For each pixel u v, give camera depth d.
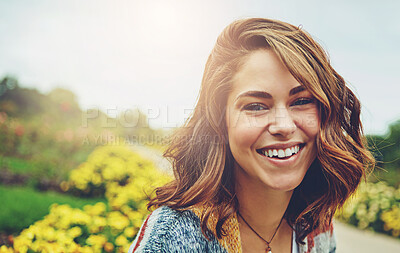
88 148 7.57
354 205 5.58
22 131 7.96
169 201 0.93
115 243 2.45
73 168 6.61
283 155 0.83
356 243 4.59
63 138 7.38
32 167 6.64
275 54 0.83
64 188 5.57
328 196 1.06
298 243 1.09
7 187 5.42
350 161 0.92
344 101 0.98
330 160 0.91
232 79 0.86
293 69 0.79
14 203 4.10
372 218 5.31
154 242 0.83
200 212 0.90
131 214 2.70
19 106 17.11
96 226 2.57
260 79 0.82
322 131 0.88
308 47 0.87
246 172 0.90
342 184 1.00
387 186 5.99
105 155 5.79
